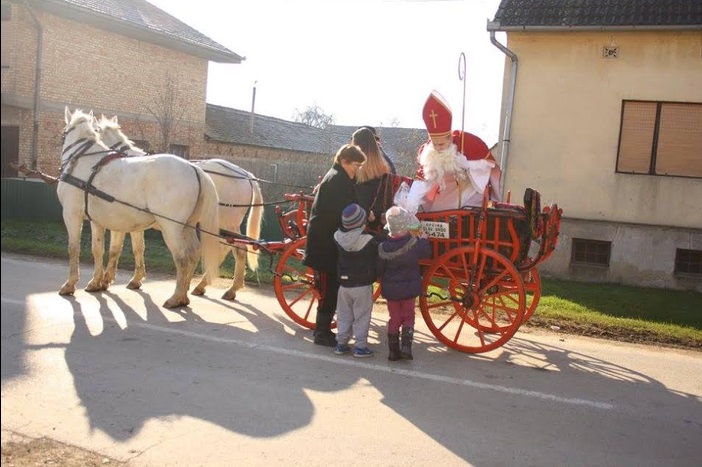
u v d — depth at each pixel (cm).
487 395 571
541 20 1295
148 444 438
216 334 719
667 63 1261
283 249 802
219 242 832
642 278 1288
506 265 670
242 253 909
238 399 529
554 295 1089
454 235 697
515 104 1350
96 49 2080
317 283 718
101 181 823
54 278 1002
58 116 1953
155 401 514
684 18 1229
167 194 789
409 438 471
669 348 784
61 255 1226
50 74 1925
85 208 845
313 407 521
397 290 639
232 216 945
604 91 1297
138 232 935
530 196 648
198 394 534
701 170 1263
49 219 1773
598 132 1305
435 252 710
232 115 3027
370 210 713
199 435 456
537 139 1342
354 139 728
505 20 1313
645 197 1285
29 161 1859
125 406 500
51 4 1817
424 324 828
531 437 483
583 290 1166
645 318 940
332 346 702
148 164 802
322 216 686
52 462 404
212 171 935
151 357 625
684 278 1262
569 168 1327
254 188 973
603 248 1323
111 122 900
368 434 474
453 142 721
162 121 2328
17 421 463
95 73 2081
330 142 3003
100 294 896
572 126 1320
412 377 610
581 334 825
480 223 677
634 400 578
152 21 2273
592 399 575
